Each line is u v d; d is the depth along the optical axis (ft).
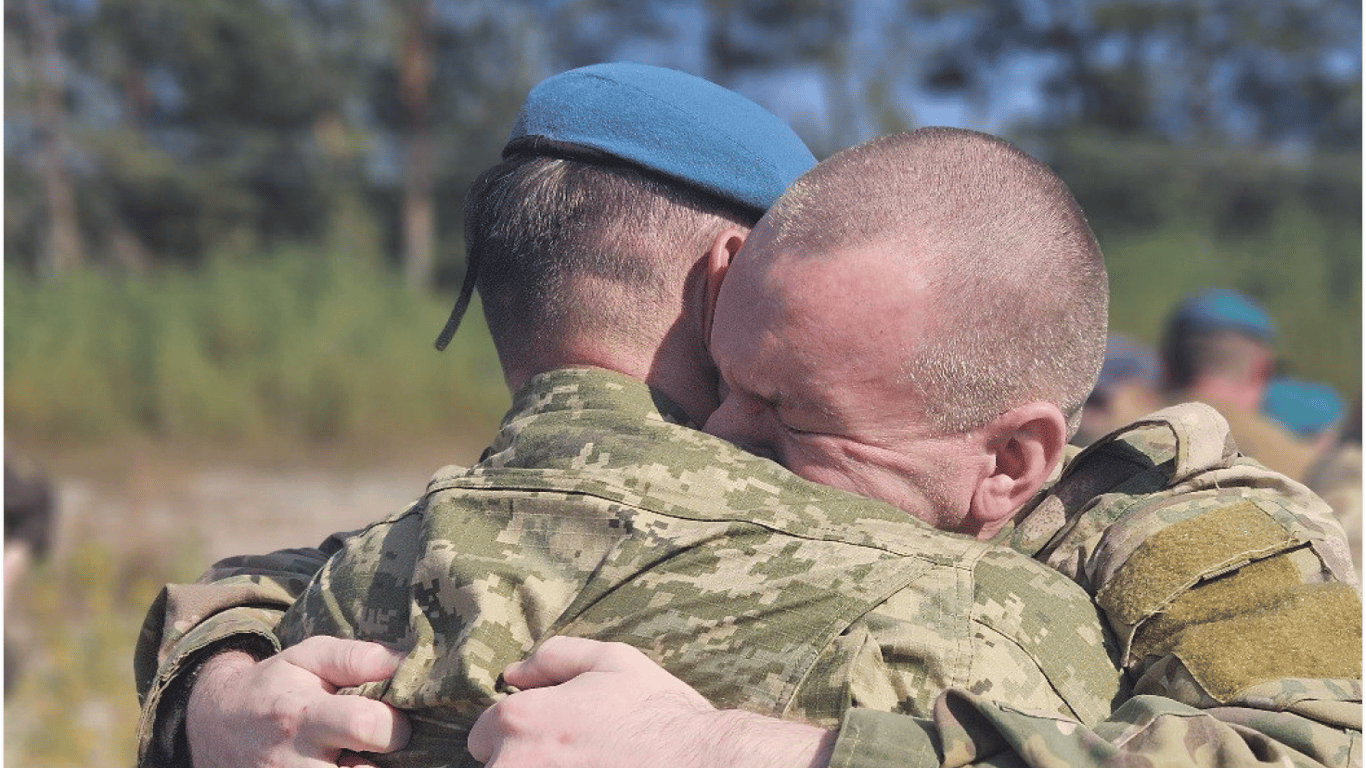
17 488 16.56
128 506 41.52
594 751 5.05
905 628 5.31
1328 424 22.12
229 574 7.43
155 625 7.02
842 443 5.74
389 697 5.62
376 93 127.65
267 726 5.81
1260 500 5.87
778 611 5.39
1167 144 125.29
